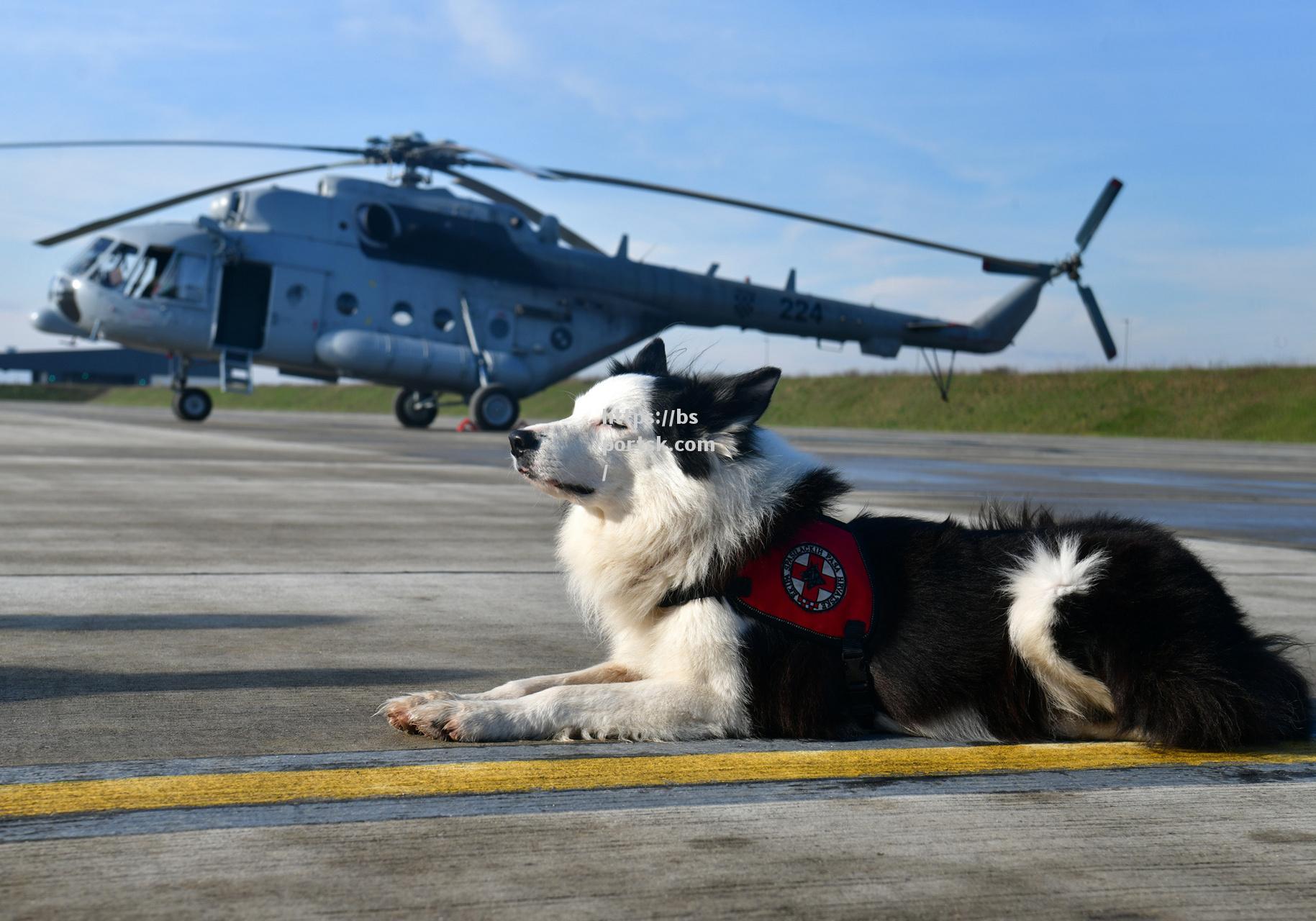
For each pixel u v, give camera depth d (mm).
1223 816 2352
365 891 1851
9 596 4789
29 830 2117
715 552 2957
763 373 3055
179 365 23375
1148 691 2811
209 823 2176
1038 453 22750
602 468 3041
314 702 3201
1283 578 6230
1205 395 39625
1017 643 2938
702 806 2355
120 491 9570
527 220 22734
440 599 5012
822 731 2920
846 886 1921
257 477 11406
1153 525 3289
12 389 65125
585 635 4277
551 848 2072
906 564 3098
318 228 20906
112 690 3268
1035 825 2270
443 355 21656
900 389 46094
